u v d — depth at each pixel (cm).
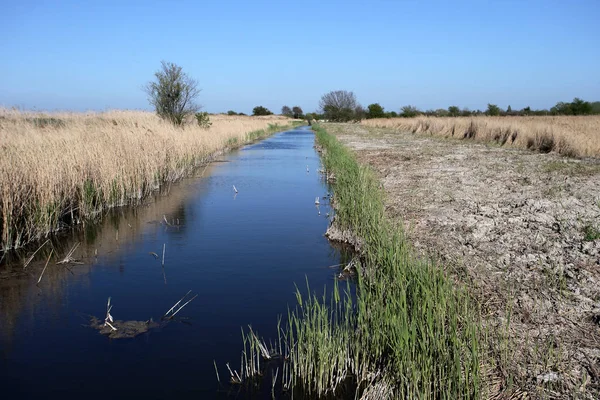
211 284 648
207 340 493
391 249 616
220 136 2789
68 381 418
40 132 1293
